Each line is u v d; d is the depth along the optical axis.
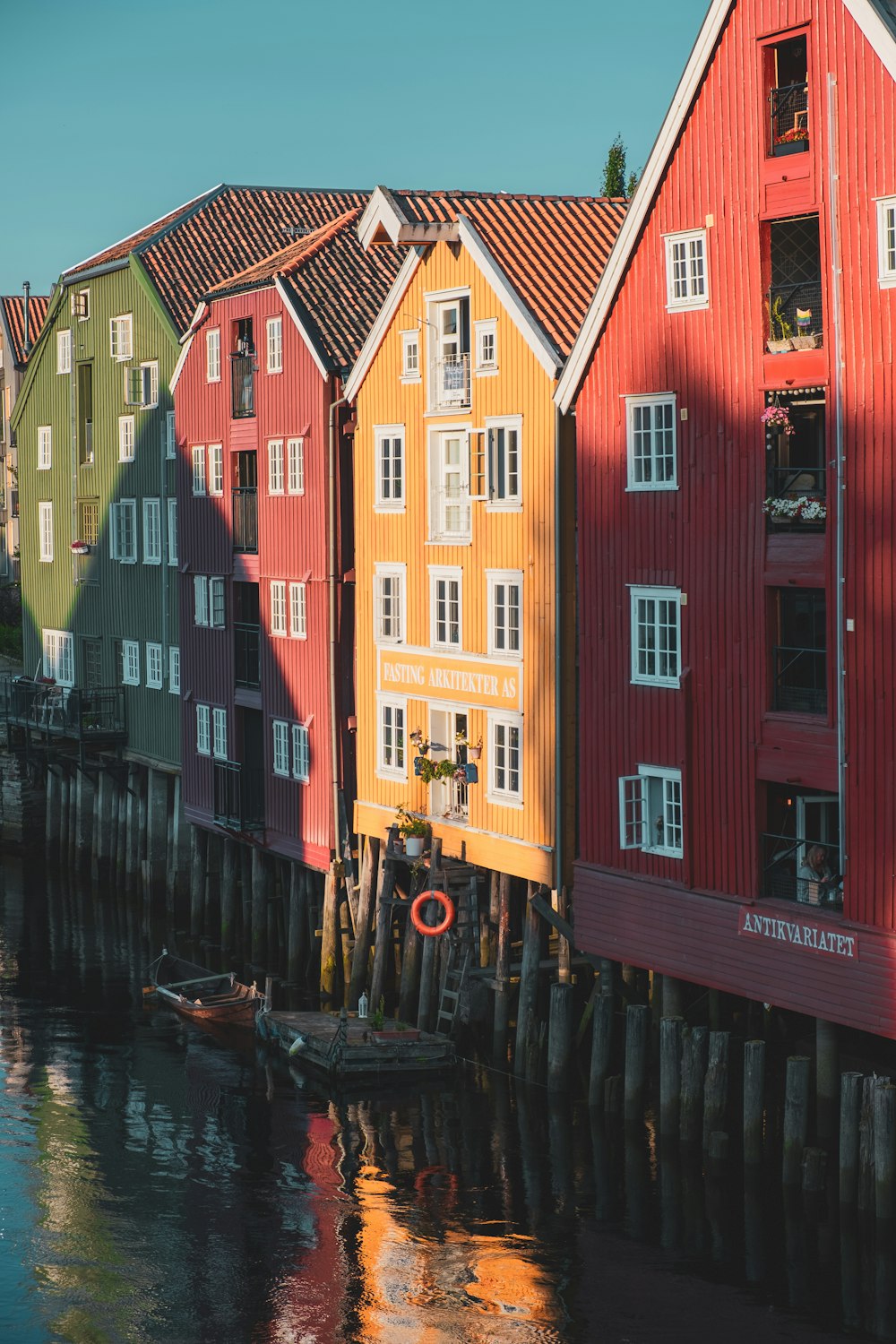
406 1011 40.38
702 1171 31.19
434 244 38.69
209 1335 26.62
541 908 35.88
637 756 33.31
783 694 30.31
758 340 30.03
